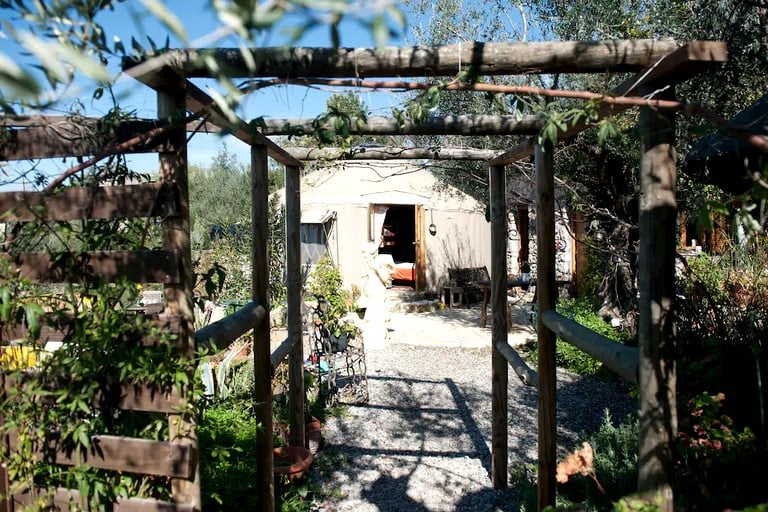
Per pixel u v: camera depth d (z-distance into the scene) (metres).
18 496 1.86
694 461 2.29
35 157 1.78
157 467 1.80
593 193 6.99
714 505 1.97
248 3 0.61
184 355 1.83
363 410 5.95
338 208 12.64
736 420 2.58
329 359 5.97
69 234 1.77
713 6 3.73
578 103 5.28
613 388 6.43
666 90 1.68
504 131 3.12
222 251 8.09
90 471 1.85
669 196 1.68
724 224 4.66
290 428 4.47
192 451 1.83
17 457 1.83
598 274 8.76
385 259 9.09
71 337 1.78
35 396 1.81
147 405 1.83
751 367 2.85
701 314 3.68
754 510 1.45
